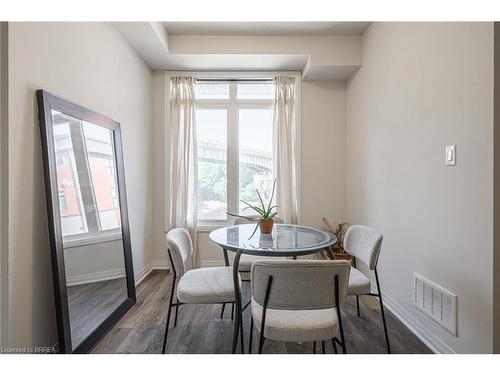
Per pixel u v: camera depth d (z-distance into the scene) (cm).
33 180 152
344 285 119
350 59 304
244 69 341
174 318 218
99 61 224
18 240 142
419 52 193
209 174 351
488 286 138
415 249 198
